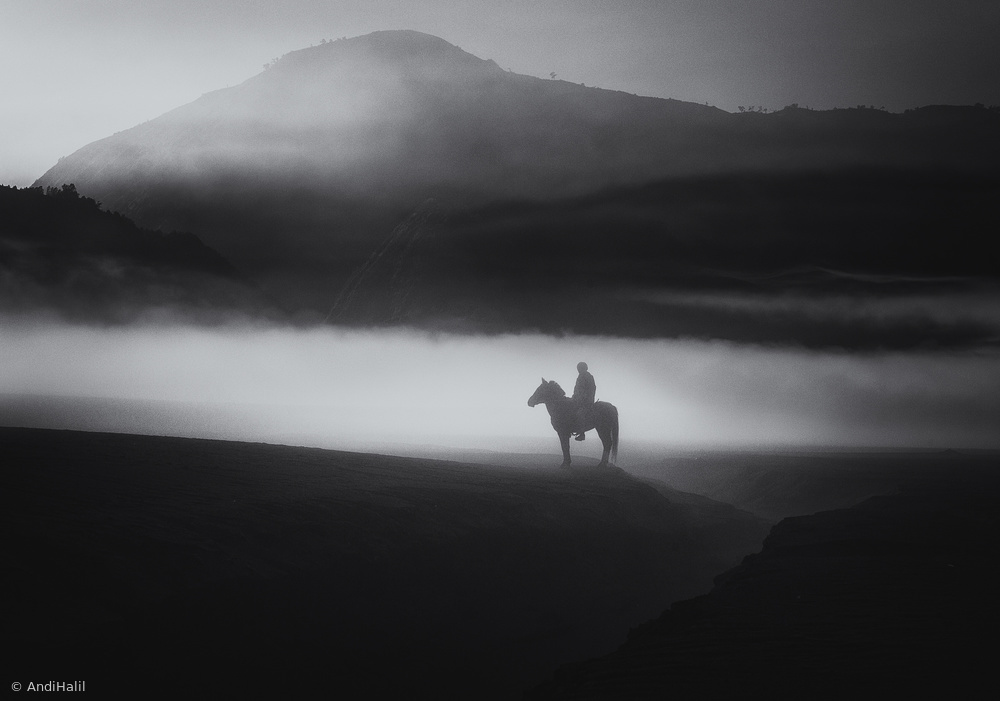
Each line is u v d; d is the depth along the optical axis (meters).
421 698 15.67
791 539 25.69
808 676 11.85
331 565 17.47
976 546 24.06
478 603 19.75
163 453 23.91
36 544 14.12
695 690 11.34
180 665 13.09
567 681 12.53
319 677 14.84
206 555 15.45
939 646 13.41
